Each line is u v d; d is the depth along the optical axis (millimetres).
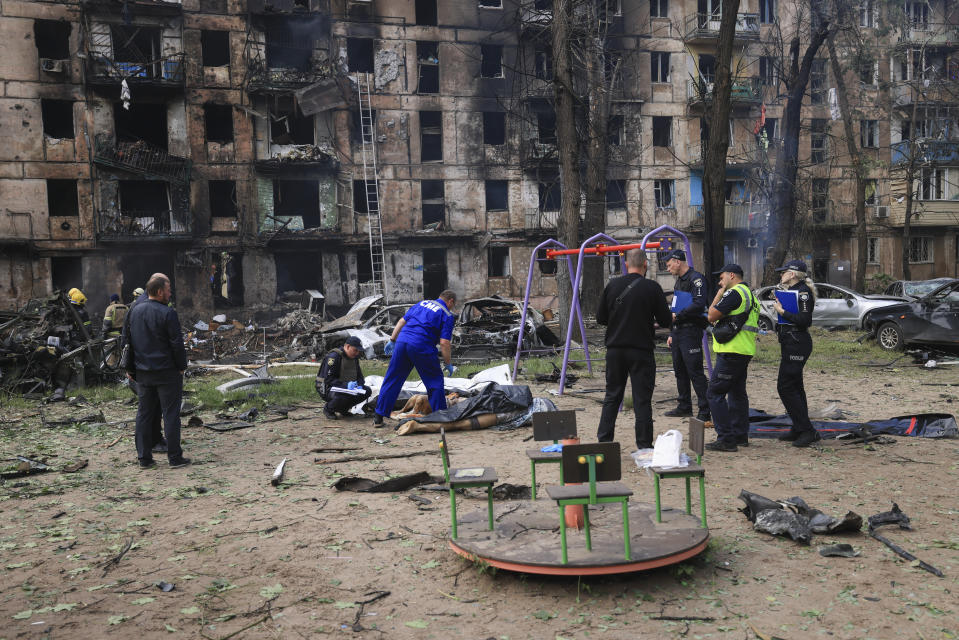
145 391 6566
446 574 3777
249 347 25703
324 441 7699
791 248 33844
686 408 8555
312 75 30219
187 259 29078
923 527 4363
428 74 34594
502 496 5227
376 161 31828
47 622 3289
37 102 27375
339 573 3840
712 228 16859
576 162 18562
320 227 31047
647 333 6270
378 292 31375
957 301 14133
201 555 4172
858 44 32062
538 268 34156
